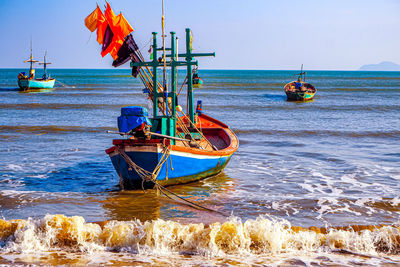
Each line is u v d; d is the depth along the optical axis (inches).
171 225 260.4
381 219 330.0
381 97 2059.5
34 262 226.8
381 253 252.2
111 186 444.8
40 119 1122.7
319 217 336.2
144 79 459.2
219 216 339.3
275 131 908.6
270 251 252.1
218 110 1408.7
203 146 549.3
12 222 266.2
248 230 257.9
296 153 657.6
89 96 2015.3
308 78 5017.2
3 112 1290.6
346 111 1400.1
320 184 454.9
